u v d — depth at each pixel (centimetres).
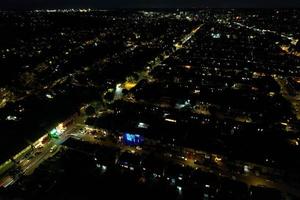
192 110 9769
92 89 11619
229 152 6969
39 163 7100
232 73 13838
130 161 6694
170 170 6388
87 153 7225
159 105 10162
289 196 5706
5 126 8494
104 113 9669
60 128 8512
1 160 6950
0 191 6097
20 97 11756
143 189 5994
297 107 9894
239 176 6356
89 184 6178
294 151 6912
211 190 5838
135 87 11894
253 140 7456
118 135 8006
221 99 10300
